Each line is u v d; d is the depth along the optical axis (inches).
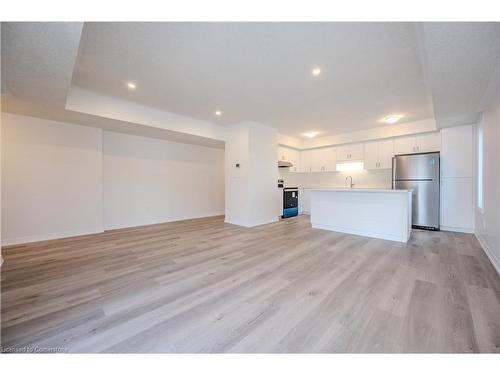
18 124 131.9
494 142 99.0
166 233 162.9
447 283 79.5
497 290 73.7
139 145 193.2
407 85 118.8
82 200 156.7
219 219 228.2
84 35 78.2
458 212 159.8
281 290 75.7
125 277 86.3
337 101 142.3
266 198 204.2
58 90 99.6
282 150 247.0
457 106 123.0
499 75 85.3
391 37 79.5
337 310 63.6
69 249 122.3
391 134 197.6
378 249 121.4
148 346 50.0
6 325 56.8
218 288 77.4
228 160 204.8
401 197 136.3
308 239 144.1
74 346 49.9
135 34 78.0
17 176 132.0
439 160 164.6
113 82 116.8
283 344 50.4
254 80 113.4
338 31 76.5
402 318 59.3
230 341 51.4
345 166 247.0
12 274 88.5
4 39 64.9
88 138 158.2
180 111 164.4
